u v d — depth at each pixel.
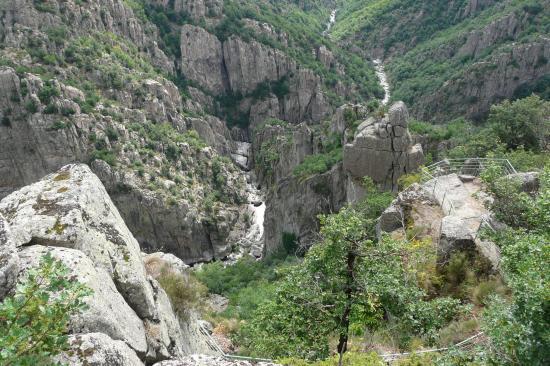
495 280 17.89
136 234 74.62
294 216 56.91
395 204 24.53
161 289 12.98
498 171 18.73
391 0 169.75
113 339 9.06
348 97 122.62
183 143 86.12
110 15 100.12
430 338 12.89
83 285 6.46
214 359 9.53
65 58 84.12
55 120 74.12
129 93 87.38
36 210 10.91
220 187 85.81
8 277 8.48
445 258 19.16
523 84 95.56
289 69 119.19
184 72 115.62
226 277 52.28
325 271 11.83
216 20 119.44
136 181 74.25
